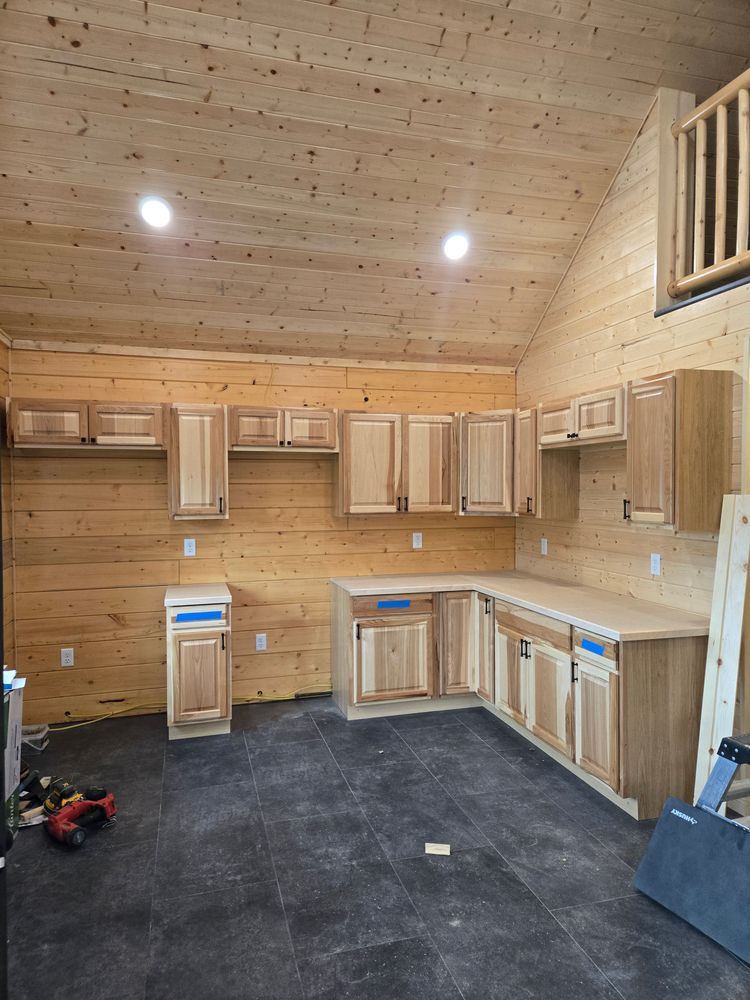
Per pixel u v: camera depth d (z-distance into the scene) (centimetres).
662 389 293
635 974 194
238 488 434
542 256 401
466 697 430
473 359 471
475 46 287
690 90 333
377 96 298
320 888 235
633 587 360
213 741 372
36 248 338
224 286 378
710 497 288
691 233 338
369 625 397
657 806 284
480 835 271
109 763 343
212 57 273
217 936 210
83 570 408
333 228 355
